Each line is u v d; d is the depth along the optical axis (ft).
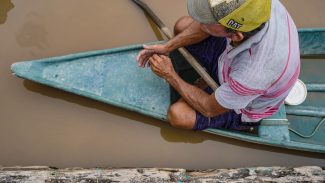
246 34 8.66
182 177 11.69
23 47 13.43
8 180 11.01
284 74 9.47
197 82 12.99
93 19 14.05
